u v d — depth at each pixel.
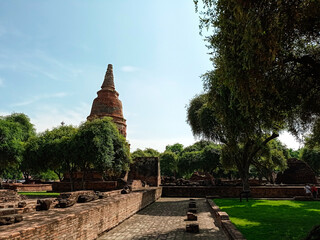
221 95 12.66
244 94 8.55
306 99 10.84
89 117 37.97
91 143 24.42
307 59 8.54
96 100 39.03
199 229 9.55
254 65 7.45
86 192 11.45
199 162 50.59
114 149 27.77
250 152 21.94
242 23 7.18
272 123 12.02
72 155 24.48
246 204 15.84
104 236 8.50
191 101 24.02
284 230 7.86
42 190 34.41
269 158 28.36
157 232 9.12
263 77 7.91
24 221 5.61
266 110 10.52
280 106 10.59
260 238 6.85
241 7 6.88
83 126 26.48
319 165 45.81
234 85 8.80
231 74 8.38
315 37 9.23
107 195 12.74
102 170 25.75
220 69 9.25
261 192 22.86
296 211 12.35
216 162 49.50
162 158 61.88
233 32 8.03
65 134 27.91
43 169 27.08
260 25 6.49
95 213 8.06
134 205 13.77
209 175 43.25
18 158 27.11
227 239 7.91
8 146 26.52
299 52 10.07
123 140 29.08
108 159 24.95
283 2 6.72
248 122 12.93
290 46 8.48
